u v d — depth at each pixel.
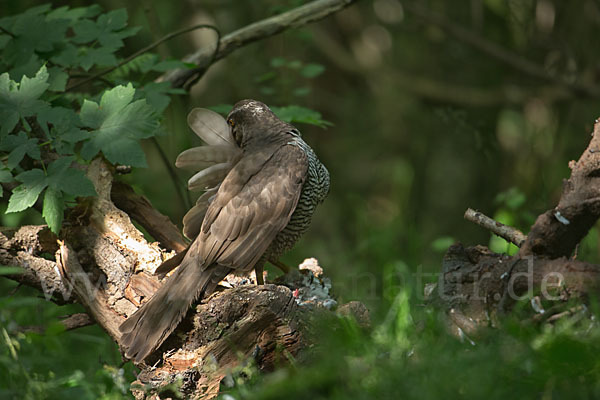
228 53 11.66
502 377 6.03
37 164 9.09
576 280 6.86
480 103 19.78
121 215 8.66
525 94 19.47
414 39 21.88
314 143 21.05
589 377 5.97
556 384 5.90
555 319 6.76
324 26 21.30
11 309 9.88
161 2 17.05
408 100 21.25
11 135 8.51
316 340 7.47
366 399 6.04
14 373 7.33
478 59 21.09
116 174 9.68
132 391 7.54
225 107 10.77
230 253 8.02
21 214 12.20
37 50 9.91
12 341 7.88
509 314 7.08
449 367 6.20
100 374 7.83
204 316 7.45
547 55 19.80
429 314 7.30
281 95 14.55
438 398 5.84
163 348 7.55
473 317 7.29
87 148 8.38
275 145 8.79
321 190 9.04
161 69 10.46
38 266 8.52
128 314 8.05
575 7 18.92
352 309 7.93
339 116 21.36
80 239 8.40
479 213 8.38
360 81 21.73
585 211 7.20
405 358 6.65
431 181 20.34
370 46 21.38
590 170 7.51
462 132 19.98
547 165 18.19
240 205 8.16
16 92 8.73
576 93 18.20
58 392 7.32
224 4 17.22
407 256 13.55
